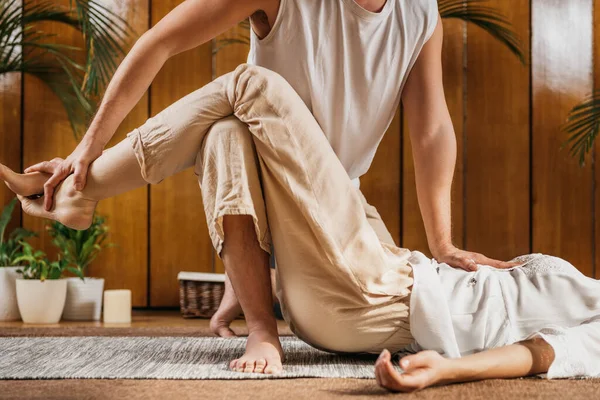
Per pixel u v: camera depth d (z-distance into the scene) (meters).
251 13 1.81
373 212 2.16
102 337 2.44
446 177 1.98
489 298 1.74
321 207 1.66
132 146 1.77
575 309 1.73
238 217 1.71
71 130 4.30
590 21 4.38
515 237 4.34
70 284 3.88
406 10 1.88
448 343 1.70
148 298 4.32
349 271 1.67
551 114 4.36
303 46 1.83
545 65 4.37
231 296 2.69
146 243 4.31
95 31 4.23
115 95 1.81
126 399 1.29
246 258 1.72
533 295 1.74
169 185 4.32
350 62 1.86
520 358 1.52
